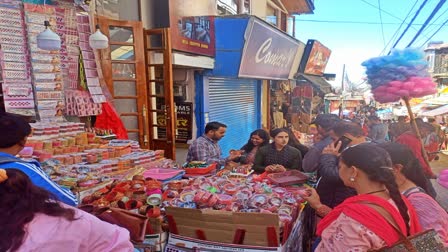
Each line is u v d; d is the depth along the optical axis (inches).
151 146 221.9
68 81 170.2
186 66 257.0
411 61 101.0
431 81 102.9
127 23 195.8
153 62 225.3
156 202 87.2
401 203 59.4
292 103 540.1
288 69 463.2
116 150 140.3
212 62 286.4
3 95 146.3
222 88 336.2
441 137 490.9
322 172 106.0
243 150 186.9
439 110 596.7
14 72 149.1
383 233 55.6
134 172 121.4
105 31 187.8
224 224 76.0
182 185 102.4
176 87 292.2
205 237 77.8
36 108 156.4
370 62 107.0
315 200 96.9
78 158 127.3
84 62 175.9
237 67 286.7
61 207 45.1
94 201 89.4
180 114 288.5
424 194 72.9
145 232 78.4
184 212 78.4
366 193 62.8
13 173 43.3
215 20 280.1
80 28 174.7
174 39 228.4
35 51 155.2
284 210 85.6
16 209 40.4
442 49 886.4
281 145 147.9
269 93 484.7
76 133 150.3
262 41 315.0
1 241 38.2
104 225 48.1
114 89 202.7
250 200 88.5
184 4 248.1
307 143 446.9
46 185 66.6
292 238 85.4
